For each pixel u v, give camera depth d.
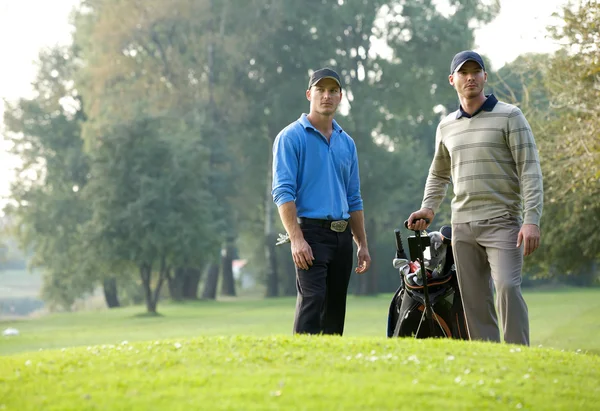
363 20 94.19
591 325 43.44
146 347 10.77
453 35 92.31
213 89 98.75
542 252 44.03
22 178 106.38
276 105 95.44
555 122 33.00
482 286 12.63
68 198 102.94
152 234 79.81
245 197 108.25
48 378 9.34
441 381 8.98
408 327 13.30
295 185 12.88
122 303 123.44
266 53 96.06
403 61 94.75
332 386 8.60
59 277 102.12
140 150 82.19
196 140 87.81
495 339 12.66
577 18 26.00
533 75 32.12
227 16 97.25
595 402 8.80
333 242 12.84
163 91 96.56
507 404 8.41
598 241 40.91
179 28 97.12
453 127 12.83
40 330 63.44
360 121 92.75
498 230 12.30
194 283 109.38
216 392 8.41
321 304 12.55
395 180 92.94
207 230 84.00
